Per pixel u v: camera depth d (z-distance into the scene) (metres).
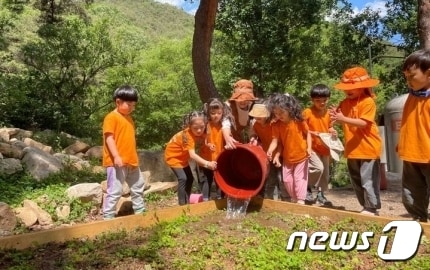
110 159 5.63
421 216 4.88
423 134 4.50
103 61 20.58
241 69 24.23
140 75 24.44
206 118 5.66
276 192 6.30
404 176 4.84
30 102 14.91
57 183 7.78
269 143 5.82
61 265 3.93
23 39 21.16
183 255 4.07
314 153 6.16
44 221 6.14
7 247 4.33
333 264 3.81
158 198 7.57
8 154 8.51
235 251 4.12
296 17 23.23
